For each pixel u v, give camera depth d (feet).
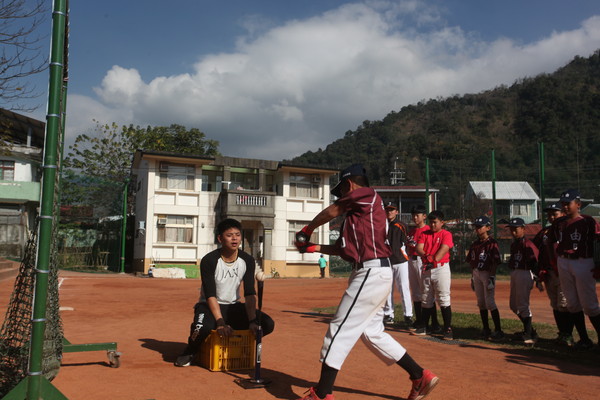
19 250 99.45
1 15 28.07
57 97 9.66
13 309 12.01
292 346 19.21
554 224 21.22
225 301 15.71
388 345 11.86
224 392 12.53
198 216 99.14
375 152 363.35
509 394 12.97
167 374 14.26
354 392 12.91
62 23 9.81
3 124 54.03
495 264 22.58
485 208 138.62
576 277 19.90
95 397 11.78
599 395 13.05
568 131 264.52
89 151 123.85
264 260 101.91
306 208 107.86
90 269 98.94
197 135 132.16
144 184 100.58
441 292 22.77
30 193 103.50
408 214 151.94
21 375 11.43
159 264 94.68
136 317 27.78
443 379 14.46
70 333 21.67
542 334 24.13
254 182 107.86
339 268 117.70
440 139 312.91
